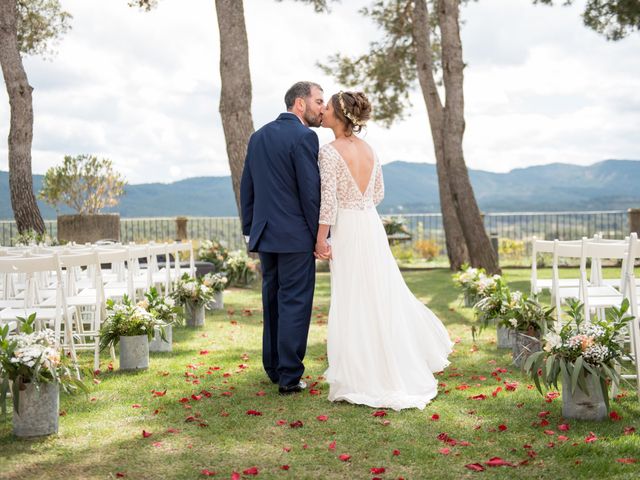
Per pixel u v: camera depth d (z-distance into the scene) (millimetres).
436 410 3975
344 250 4352
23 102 11406
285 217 4332
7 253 5652
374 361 4195
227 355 5715
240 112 10344
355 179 4371
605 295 5117
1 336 3479
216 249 11492
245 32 10375
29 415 3500
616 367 4191
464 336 6473
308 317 4410
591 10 13297
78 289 6695
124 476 2975
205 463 3137
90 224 12977
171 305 5836
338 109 4402
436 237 16734
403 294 4547
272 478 2951
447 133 11883
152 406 4098
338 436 3512
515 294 5340
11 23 11266
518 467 3039
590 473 2943
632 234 3922
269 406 4090
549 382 3660
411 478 2939
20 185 11445
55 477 2975
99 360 5547
